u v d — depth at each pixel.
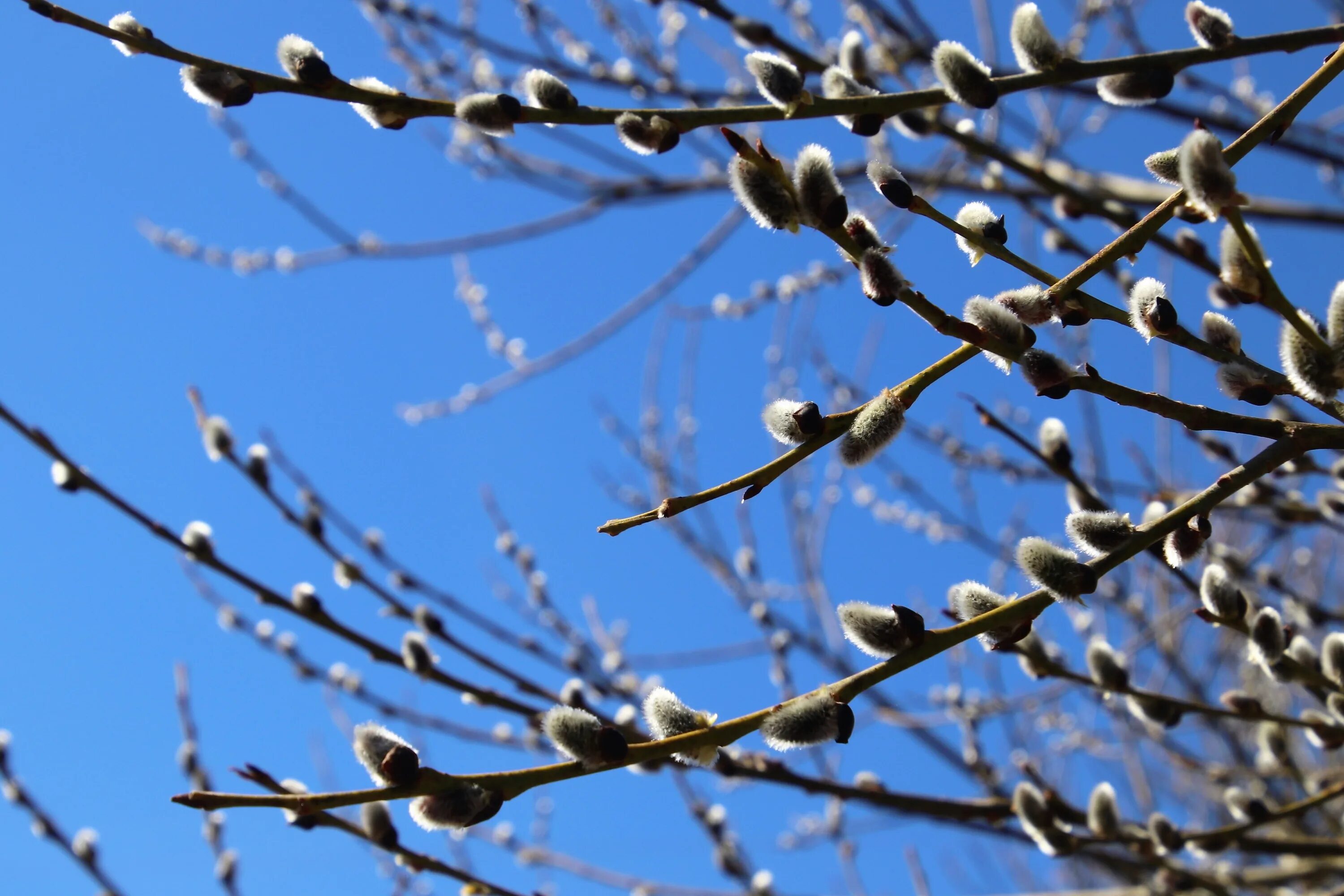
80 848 1.26
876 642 0.99
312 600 1.19
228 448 1.24
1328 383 0.98
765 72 1.04
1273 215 1.59
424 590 1.40
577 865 1.68
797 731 0.97
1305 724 1.12
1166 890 1.34
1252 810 1.16
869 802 1.18
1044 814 1.14
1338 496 1.16
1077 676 1.13
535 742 1.38
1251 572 1.45
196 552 1.18
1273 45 1.06
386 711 1.44
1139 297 1.01
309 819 1.09
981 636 1.00
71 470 1.17
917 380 1.01
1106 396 1.01
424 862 1.09
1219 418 1.01
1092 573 1.00
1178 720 1.13
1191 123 1.46
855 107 1.04
